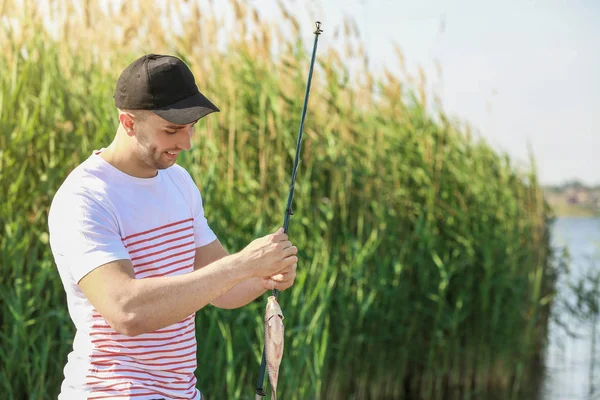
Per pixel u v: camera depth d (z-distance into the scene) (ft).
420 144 18.66
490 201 19.63
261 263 5.96
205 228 7.27
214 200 15.10
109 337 6.10
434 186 18.61
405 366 17.72
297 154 7.33
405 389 18.16
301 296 14.51
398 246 17.79
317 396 14.47
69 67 15.81
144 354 6.18
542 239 20.93
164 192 6.52
